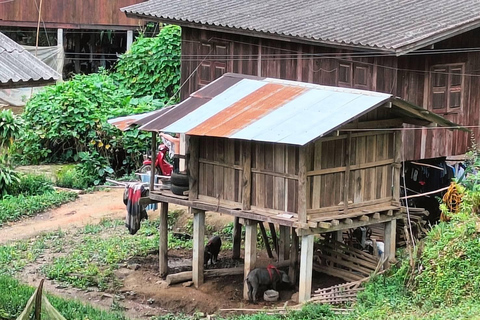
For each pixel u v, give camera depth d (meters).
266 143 17.19
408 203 21.08
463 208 17.72
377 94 17.09
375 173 17.84
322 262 18.86
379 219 17.80
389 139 18.03
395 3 21.62
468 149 21.39
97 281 19.31
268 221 17.05
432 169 21.42
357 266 18.34
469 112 21.23
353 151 17.31
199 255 18.80
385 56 19.48
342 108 16.88
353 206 17.48
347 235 19.83
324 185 16.98
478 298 15.27
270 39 21.77
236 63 22.88
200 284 18.91
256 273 17.70
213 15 22.97
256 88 18.94
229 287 18.70
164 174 21.84
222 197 18.16
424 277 16.30
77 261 20.58
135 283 19.28
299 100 17.80
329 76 20.56
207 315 16.97
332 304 16.52
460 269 15.91
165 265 19.66
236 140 17.70
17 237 22.84
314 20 21.06
